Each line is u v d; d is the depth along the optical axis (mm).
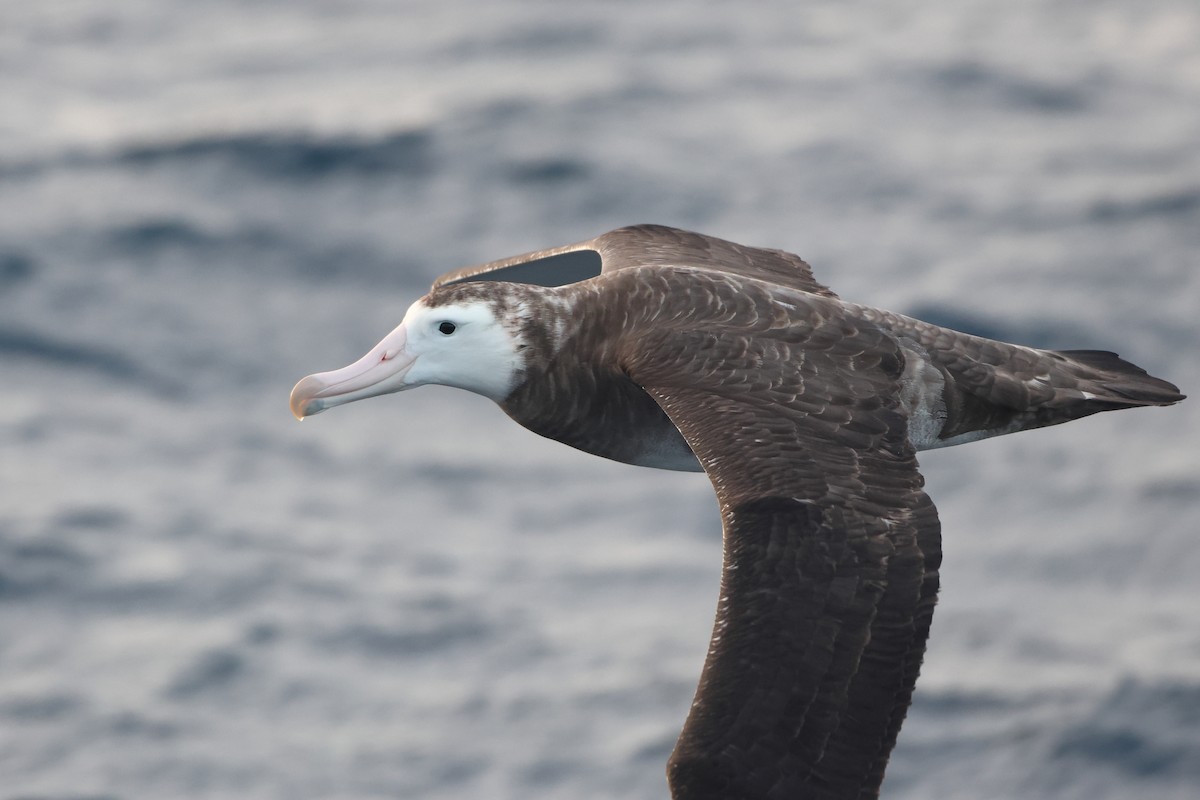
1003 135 27188
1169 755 14453
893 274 22938
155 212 24219
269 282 22891
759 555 7637
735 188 25266
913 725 15148
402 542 17969
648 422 9617
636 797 14281
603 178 25266
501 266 11180
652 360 8953
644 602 16953
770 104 28203
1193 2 32594
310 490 18938
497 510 18578
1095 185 25219
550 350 9625
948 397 9258
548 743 14977
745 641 7410
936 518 7840
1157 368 20859
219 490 18859
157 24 32000
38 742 14875
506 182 25188
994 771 14484
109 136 26625
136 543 17703
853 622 7457
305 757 14828
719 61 29984
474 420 20422
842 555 7621
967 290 22422
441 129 26438
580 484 19016
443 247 23672
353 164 25406
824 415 8359
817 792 7148
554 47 30453
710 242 10953
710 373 8688
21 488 18547
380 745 14984
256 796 14391
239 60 29875
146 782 14492
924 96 28547
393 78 28766
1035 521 18109
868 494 7910
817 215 24641
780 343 8867
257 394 20797
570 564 17594
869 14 32531
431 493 18906
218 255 23375
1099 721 14914
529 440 19953
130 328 21828
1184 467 18812
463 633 16484
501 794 14422
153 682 15680
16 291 22359
